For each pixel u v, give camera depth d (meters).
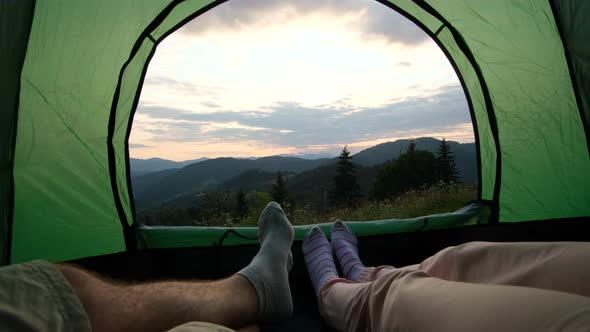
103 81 1.58
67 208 1.52
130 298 0.68
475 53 1.87
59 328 0.54
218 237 1.73
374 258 1.79
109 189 1.65
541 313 0.45
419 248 1.83
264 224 1.57
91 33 1.49
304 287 1.63
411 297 0.66
